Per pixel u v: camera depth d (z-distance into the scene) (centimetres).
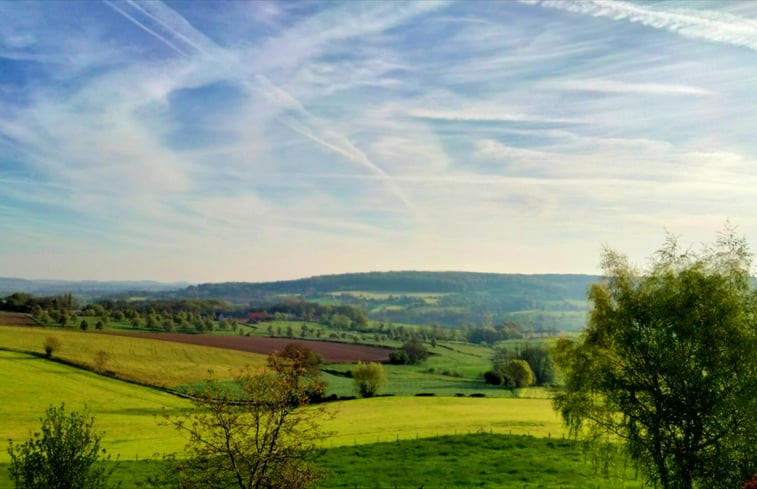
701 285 3353
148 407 8006
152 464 4294
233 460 2038
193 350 13775
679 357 3253
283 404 2105
